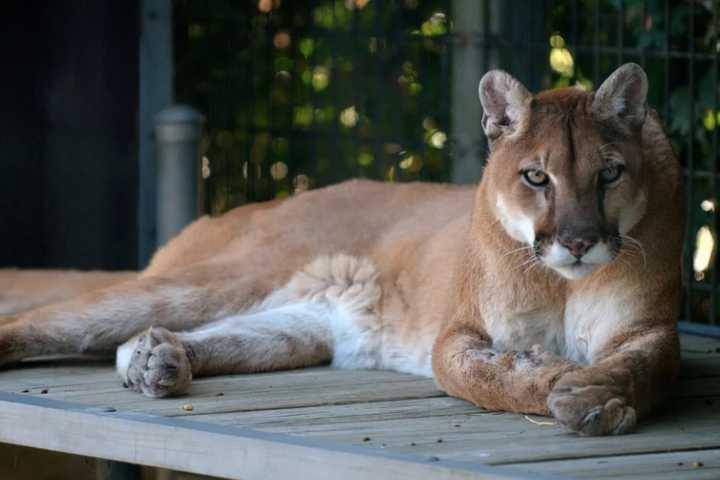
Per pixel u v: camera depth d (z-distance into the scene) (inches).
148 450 308.3
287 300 401.7
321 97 608.1
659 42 532.1
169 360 339.0
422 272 390.0
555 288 338.0
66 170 543.2
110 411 321.1
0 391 347.6
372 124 596.7
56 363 389.4
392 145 591.5
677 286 339.6
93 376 368.8
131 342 368.2
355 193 424.2
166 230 534.3
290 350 391.2
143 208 555.2
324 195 423.5
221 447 296.2
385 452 279.9
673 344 328.5
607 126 320.2
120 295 388.2
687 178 510.0
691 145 495.8
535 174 319.0
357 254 406.0
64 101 541.3
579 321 338.6
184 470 302.5
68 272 448.8
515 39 536.1
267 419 315.6
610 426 297.4
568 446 289.0
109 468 327.6
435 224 402.6
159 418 313.0
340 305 399.9
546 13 534.9
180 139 532.7
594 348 335.9
